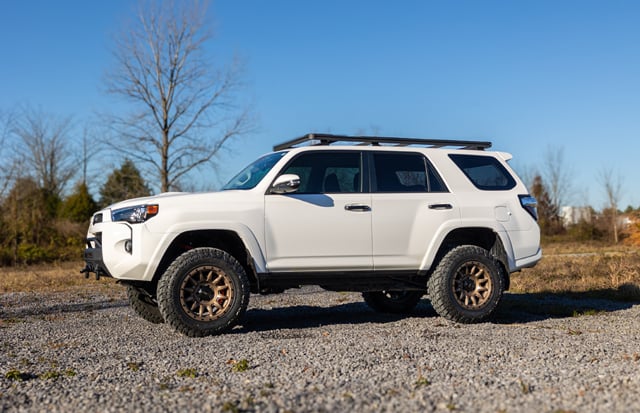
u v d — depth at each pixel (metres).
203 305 5.89
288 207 6.21
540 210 42.69
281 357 4.68
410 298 7.75
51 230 29.50
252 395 3.62
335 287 6.53
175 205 5.95
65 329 6.57
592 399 3.40
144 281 6.19
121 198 31.86
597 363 4.38
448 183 6.78
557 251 25.95
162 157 30.41
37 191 29.66
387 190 6.57
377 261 6.46
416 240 6.55
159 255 5.86
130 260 5.83
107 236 5.92
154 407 3.43
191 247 6.29
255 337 5.64
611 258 16.77
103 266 6.02
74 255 27.30
